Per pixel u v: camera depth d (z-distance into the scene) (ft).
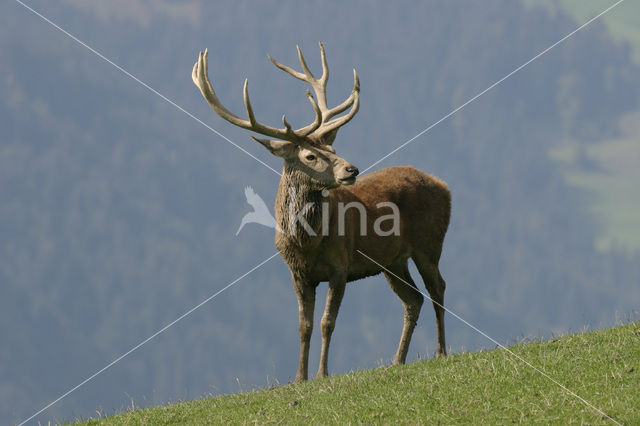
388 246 95.14
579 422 62.49
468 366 76.89
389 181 97.55
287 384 84.43
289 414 70.64
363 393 73.10
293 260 88.33
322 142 88.33
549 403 65.87
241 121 86.63
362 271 94.43
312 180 84.89
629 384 68.23
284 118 84.43
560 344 80.38
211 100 88.48
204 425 71.61
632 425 61.46
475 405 67.21
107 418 79.87
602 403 65.21
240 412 73.72
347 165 84.23
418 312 97.91
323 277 89.66
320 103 94.02
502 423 63.57
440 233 99.50
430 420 65.26
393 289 99.40
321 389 75.92
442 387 71.67
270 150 85.71
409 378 75.87
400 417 66.59
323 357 87.25
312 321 89.04
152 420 75.51
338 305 88.58
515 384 70.54
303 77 96.99
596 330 85.66
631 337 79.05
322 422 67.46
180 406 79.71
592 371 71.67
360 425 65.57
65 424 80.79
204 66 89.81
